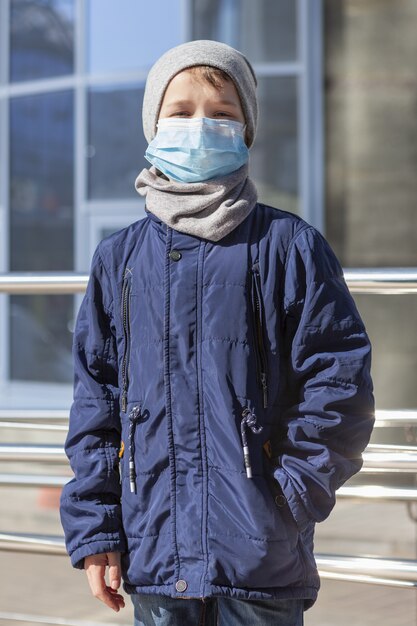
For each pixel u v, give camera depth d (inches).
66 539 104.6
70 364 440.5
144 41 412.5
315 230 103.1
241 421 97.0
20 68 433.4
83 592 203.2
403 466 135.7
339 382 97.2
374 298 362.3
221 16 395.2
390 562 134.6
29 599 198.7
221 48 108.7
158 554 98.0
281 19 384.5
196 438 97.8
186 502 97.4
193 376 98.6
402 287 137.0
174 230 103.1
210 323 99.0
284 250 101.5
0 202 440.1
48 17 427.2
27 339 444.8
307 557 100.1
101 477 104.7
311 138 382.3
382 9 369.1
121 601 106.0
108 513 103.3
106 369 109.0
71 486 105.3
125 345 104.3
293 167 385.1
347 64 375.2
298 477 95.8
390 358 361.1
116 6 415.5
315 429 96.6
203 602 102.4
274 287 100.2
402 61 367.9
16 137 436.1
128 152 420.5
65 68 426.3
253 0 388.2
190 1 401.1
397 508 271.7
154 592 98.4
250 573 95.3
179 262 101.5
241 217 101.5
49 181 433.4
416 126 368.5
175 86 107.9
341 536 249.6
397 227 372.5
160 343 99.9
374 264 374.6
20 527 275.0
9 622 180.1
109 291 107.9
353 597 192.4
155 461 99.0
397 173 370.9
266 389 98.8
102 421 106.3
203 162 105.4
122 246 107.8
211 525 96.2
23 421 154.1
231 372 97.8
